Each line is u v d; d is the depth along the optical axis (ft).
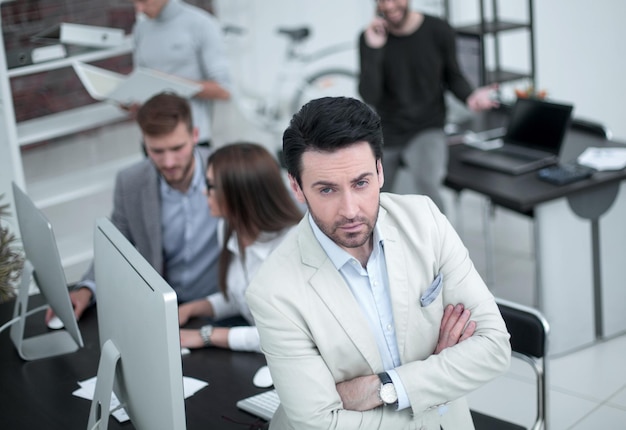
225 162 7.99
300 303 5.11
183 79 13.60
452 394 5.28
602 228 11.64
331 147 4.53
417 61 13.42
